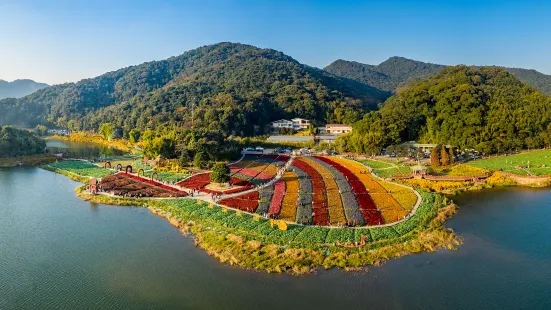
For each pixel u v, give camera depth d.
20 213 73.62
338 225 60.62
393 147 126.75
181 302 41.97
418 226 60.88
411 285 44.81
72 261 52.38
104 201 80.00
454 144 129.00
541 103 140.62
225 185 88.38
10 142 140.12
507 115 129.62
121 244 57.75
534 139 127.56
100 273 48.84
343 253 51.31
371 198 75.50
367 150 129.38
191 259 52.03
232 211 68.50
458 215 69.44
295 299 41.97
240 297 42.50
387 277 46.41
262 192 80.88
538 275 47.41
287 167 108.69
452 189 86.69
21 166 126.62
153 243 57.84
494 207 74.38
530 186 91.38
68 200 82.75
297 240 55.06
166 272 48.56
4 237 61.25
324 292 43.25
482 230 61.81
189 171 106.25
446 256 52.03
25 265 51.47
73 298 43.31
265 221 62.78
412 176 94.06
